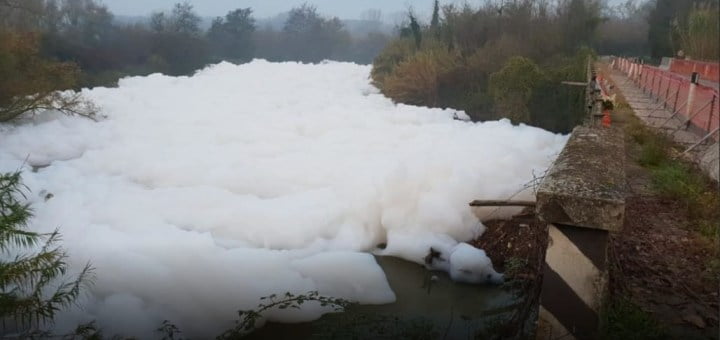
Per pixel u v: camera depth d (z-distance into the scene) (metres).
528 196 7.34
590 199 2.77
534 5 23.50
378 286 5.93
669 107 5.41
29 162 14.26
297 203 8.48
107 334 5.16
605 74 13.96
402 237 7.09
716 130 2.88
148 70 29.56
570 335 2.99
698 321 3.50
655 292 3.89
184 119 18.53
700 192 4.89
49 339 4.93
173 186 11.16
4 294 4.89
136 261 6.21
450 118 20.31
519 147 9.79
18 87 17.20
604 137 4.45
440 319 4.88
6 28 19.11
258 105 22.33
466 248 6.30
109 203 8.91
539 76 19.05
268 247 7.57
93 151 13.51
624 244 4.64
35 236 5.43
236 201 8.96
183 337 5.14
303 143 14.17
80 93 19.80
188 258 6.33
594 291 2.92
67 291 5.61
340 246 7.35
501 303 5.22
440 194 7.29
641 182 6.09
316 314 5.20
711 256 4.29
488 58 23.80
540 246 4.22
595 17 19.64
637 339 3.11
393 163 8.68
